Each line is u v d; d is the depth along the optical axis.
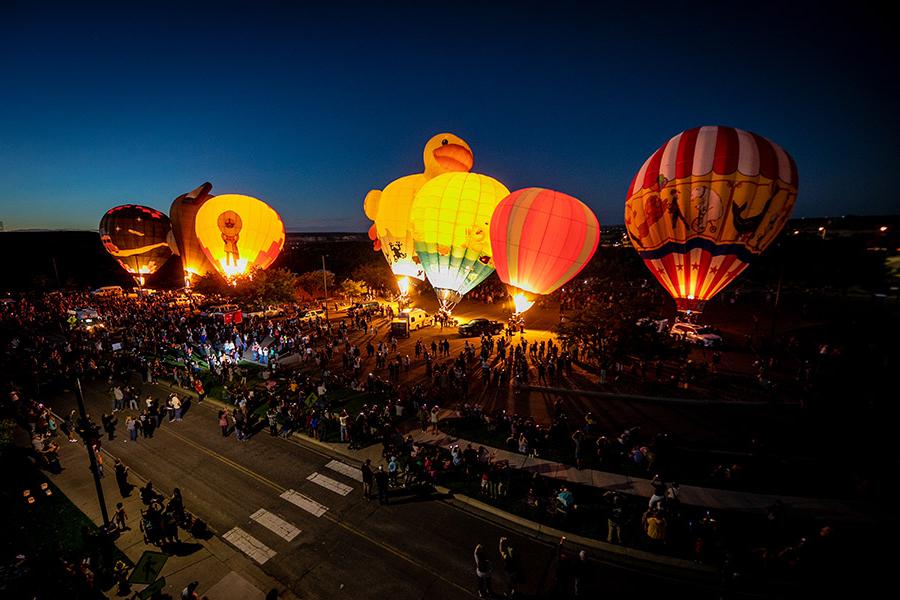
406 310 39.34
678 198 22.25
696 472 14.88
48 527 13.08
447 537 12.57
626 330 21.62
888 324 25.73
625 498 13.28
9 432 15.73
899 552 11.48
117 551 12.16
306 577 11.26
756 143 21.20
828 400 17.98
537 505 13.29
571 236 24.17
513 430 17.05
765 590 10.45
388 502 14.09
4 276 67.12
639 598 10.34
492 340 29.69
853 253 45.25
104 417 18.36
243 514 13.64
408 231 34.62
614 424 18.33
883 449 15.34
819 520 12.59
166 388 24.05
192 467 16.28
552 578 11.02
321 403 19.58
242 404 19.61
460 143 33.06
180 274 68.75
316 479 15.45
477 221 27.66
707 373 23.47
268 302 40.53
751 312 38.91
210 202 38.25
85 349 28.94
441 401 20.78
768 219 21.47
